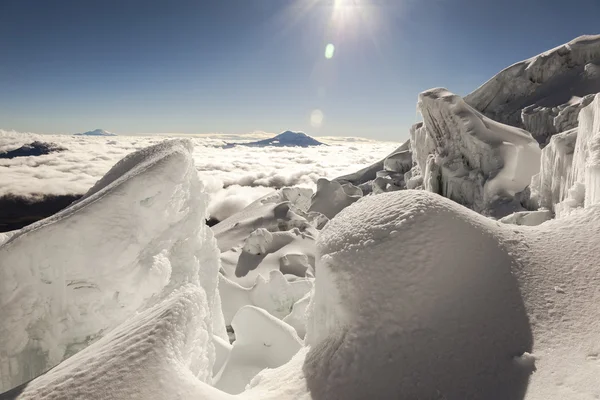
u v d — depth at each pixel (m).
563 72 24.69
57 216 5.89
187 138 7.62
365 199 4.09
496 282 3.11
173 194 6.28
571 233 3.70
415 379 2.55
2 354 4.71
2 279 4.77
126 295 5.58
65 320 5.16
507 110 25.58
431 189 18.20
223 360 6.86
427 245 3.22
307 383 2.82
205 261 8.05
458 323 2.83
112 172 8.20
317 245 3.80
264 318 6.43
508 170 14.68
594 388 2.20
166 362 2.54
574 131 10.97
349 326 3.01
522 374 2.44
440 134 18.80
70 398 2.28
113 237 5.47
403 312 2.92
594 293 2.94
